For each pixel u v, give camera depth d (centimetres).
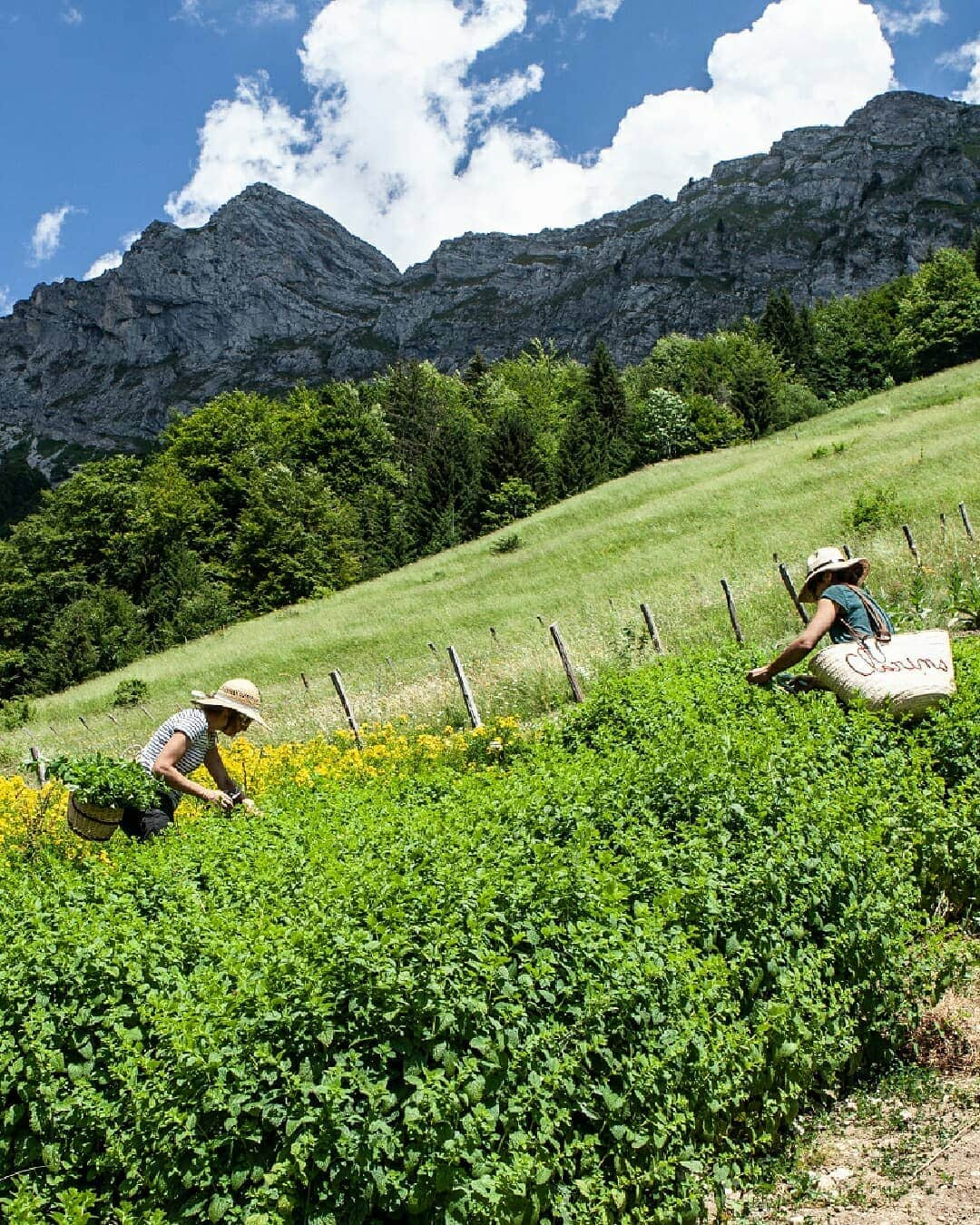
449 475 6116
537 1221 301
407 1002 299
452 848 367
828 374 8775
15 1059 347
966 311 7619
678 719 540
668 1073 333
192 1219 290
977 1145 353
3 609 5591
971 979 474
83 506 5797
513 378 9250
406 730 1398
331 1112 277
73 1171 332
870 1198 337
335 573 5709
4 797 834
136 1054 311
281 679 2773
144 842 579
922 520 2223
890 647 567
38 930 389
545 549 3934
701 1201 338
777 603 1673
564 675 1503
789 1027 375
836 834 437
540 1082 304
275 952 319
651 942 349
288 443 6706
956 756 540
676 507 3894
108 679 3834
